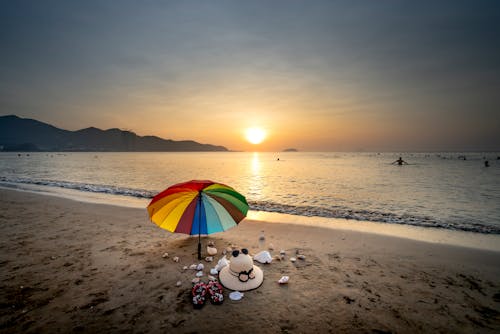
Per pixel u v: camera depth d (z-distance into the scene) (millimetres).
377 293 4398
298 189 20766
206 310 3838
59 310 3803
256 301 4086
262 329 3438
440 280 4910
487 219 10898
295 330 3430
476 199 16328
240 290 4328
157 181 25281
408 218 10914
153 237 7238
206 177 30734
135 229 7996
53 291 4312
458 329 3490
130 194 16016
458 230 8898
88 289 4398
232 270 4594
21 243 6621
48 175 30484
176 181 25359
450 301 4176
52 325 3480
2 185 19250
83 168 45906
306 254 6195
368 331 3434
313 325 3533
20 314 3693
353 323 3588
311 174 36562
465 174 36344
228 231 8070
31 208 10789
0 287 4414
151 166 55531
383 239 7422
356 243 7059
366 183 25188
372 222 10000
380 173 38406
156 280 4738
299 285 4621
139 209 10844
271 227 8602
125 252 6074
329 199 16031
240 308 3895
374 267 5469
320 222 9789
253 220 9555
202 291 4078
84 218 9266
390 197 16938
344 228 8758
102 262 5492
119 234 7473
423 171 42875
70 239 6977
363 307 3973
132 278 4801
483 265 5633
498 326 3551
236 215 5133
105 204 11938
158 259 5684
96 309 3840
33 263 5406
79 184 21219
